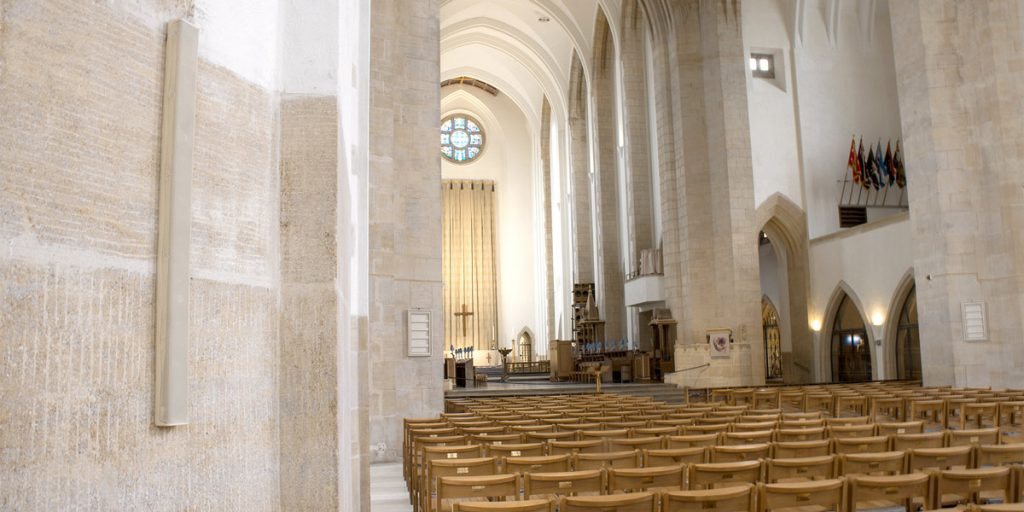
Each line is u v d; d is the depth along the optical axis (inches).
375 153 557.6
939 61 716.0
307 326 108.4
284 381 107.4
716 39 1032.8
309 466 106.3
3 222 67.2
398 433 548.4
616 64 1381.6
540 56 1706.4
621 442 266.5
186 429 86.1
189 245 86.0
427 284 603.8
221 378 93.0
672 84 1069.8
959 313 685.3
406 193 611.5
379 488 386.9
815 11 1080.2
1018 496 183.2
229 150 98.1
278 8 112.6
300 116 112.7
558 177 1804.9
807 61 1071.0
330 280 109.9
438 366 595.2
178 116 86.0
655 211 1219.2
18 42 69.7
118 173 79.3
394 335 569.0
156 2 86.7
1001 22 686.5
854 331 965.2
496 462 236.5
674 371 1001.5
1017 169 671.1
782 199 1036.5
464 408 536.1
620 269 1402.6
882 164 1018.7
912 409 457.4
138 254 81.0
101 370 75.4
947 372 690.2
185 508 85.3
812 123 1057.5
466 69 1910.7
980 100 697.6
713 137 1026.7
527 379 1362.0
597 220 1437.0
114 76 79.7
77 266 73.8
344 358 132.6
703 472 202.8
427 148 625.3
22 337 68.1
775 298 1214.9
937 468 219.9
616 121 1419.8
